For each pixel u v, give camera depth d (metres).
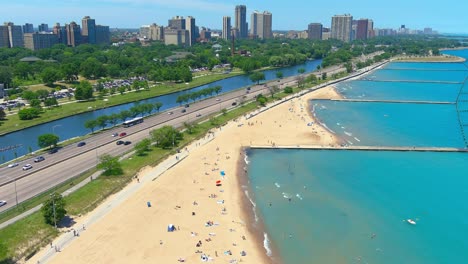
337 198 158.25
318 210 148.00
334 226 136.62
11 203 144.00
